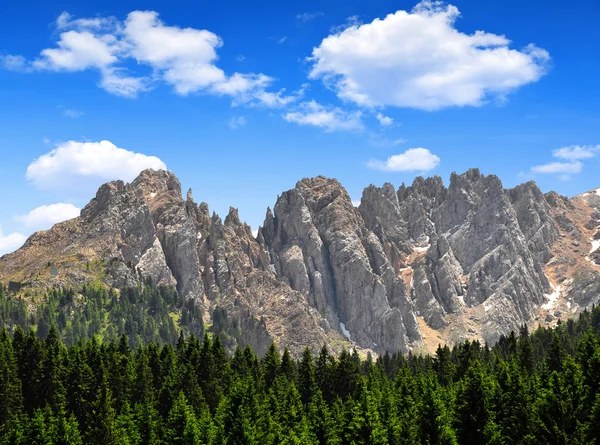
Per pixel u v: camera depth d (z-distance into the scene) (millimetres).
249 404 178875
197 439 163625
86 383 190000
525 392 174625
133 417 182625
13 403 177625
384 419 174250
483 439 161375
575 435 147750
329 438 171375
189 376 197625
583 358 192375
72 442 160625
